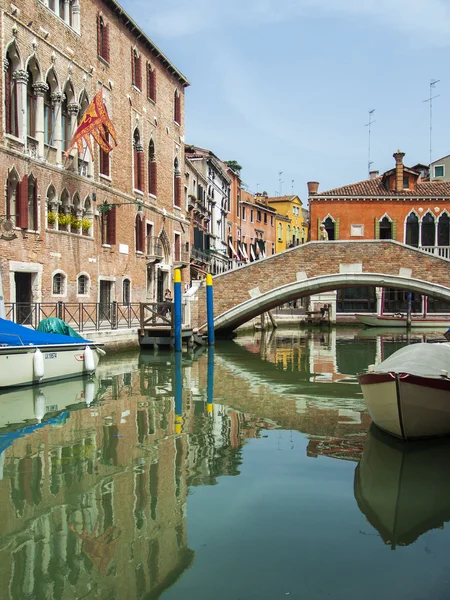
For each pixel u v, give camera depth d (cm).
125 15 2366
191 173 3484
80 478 670
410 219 3722
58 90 1927
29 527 539
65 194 1983
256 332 3372
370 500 604
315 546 502
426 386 784
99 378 1403
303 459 744
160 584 438
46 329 1405
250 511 575
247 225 5541
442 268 2205
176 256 3123
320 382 1396
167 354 1922
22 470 700
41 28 1819
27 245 1753
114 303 1997
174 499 604
